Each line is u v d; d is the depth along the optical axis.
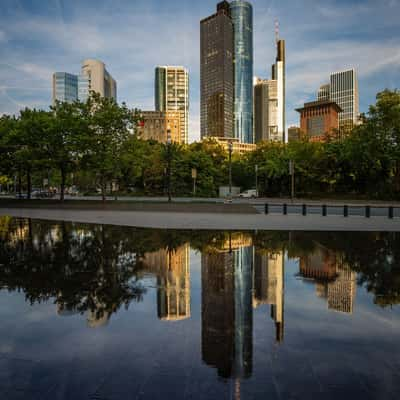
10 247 11.74
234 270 8.47
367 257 9.92
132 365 3.89
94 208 30.86
